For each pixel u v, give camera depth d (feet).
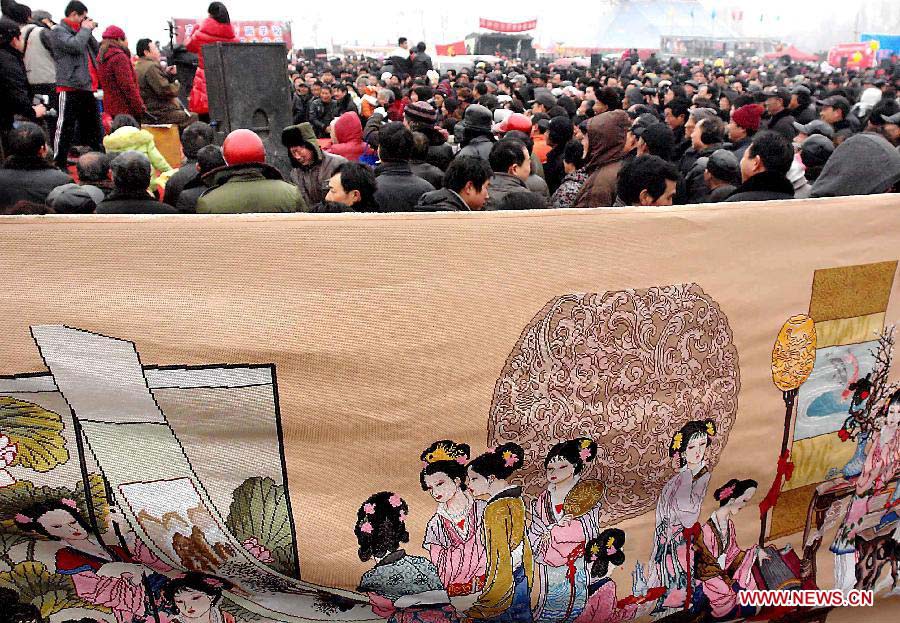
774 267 6.95
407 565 6.23
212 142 17.04
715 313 6.82
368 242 5.83
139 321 5.68
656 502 6.92
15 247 5.57
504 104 34.22
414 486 6.16
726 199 11.77
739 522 7.31
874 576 7.99
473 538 6.34
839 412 7.51
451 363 6.08
